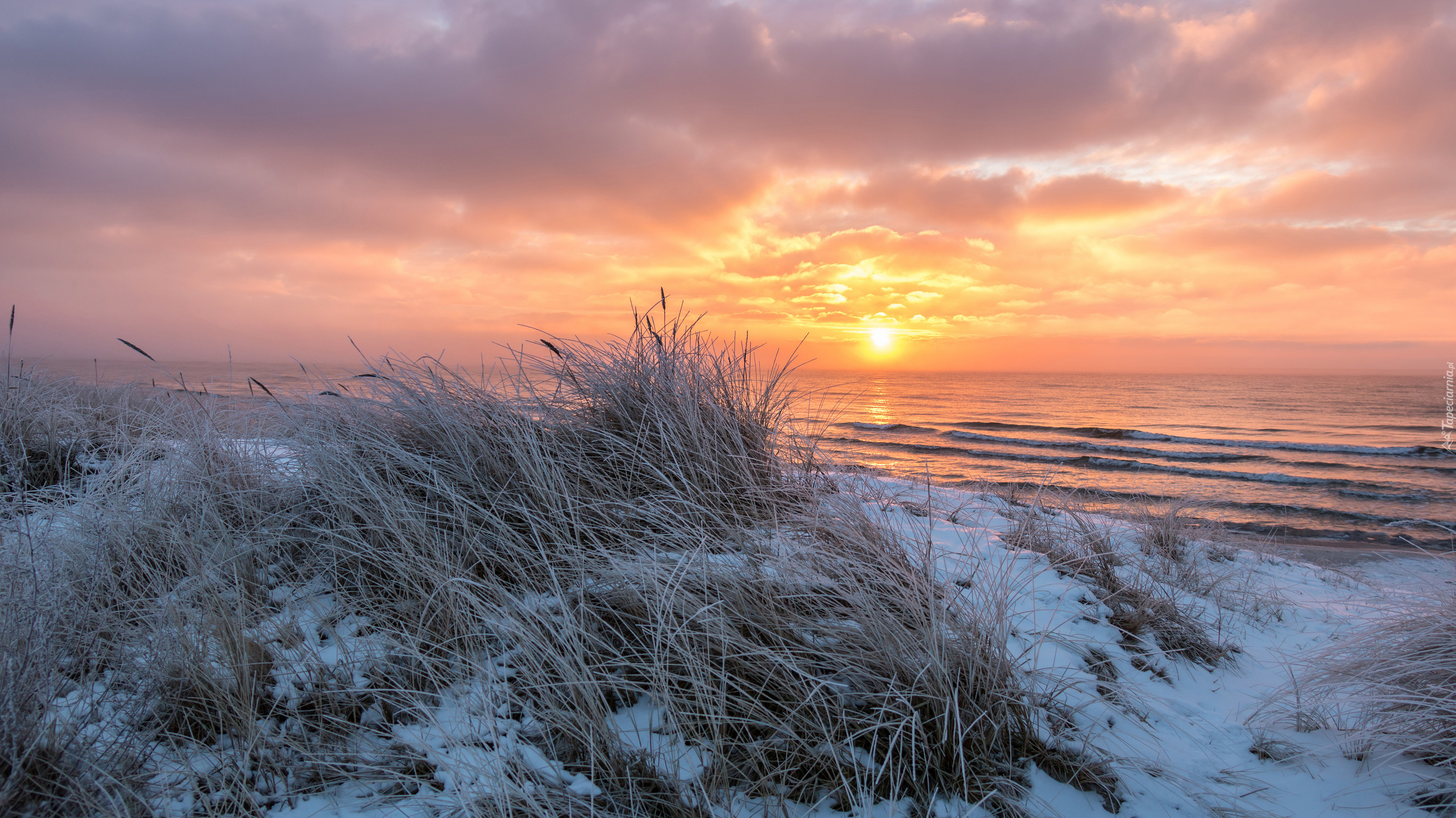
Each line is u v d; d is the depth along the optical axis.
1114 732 2.47
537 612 2.44
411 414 3.55
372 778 1.91
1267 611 4.38
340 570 2.87
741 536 3.06
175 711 2.03
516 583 2.74
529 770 1.94
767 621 2.45
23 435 4.36
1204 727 2.67
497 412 3.61
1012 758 2.21
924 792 2.01
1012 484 7.64
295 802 1.82
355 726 2.06
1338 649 3.04
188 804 1.77
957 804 1.99
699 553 2.75
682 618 2.46
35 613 2.20
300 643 2.39
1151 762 2.31
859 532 3.13
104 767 1.80
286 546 3.04
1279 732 2.66
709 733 2.12
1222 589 4.66
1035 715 2.37
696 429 3.67
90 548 2.77
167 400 4.71
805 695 2.20
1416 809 2.17
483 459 3.35
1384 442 27.05
